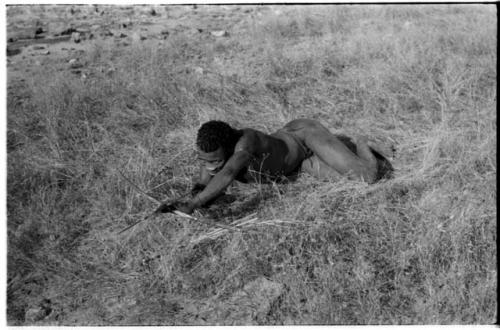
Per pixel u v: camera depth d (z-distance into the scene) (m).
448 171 4.61
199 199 3.86
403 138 5.29
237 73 6.66
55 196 4.42
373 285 3.55
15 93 6.30
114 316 3.48
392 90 5.99
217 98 6.01
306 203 4.26
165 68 6.74
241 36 8.03
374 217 4.11
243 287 3.62
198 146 3.95
